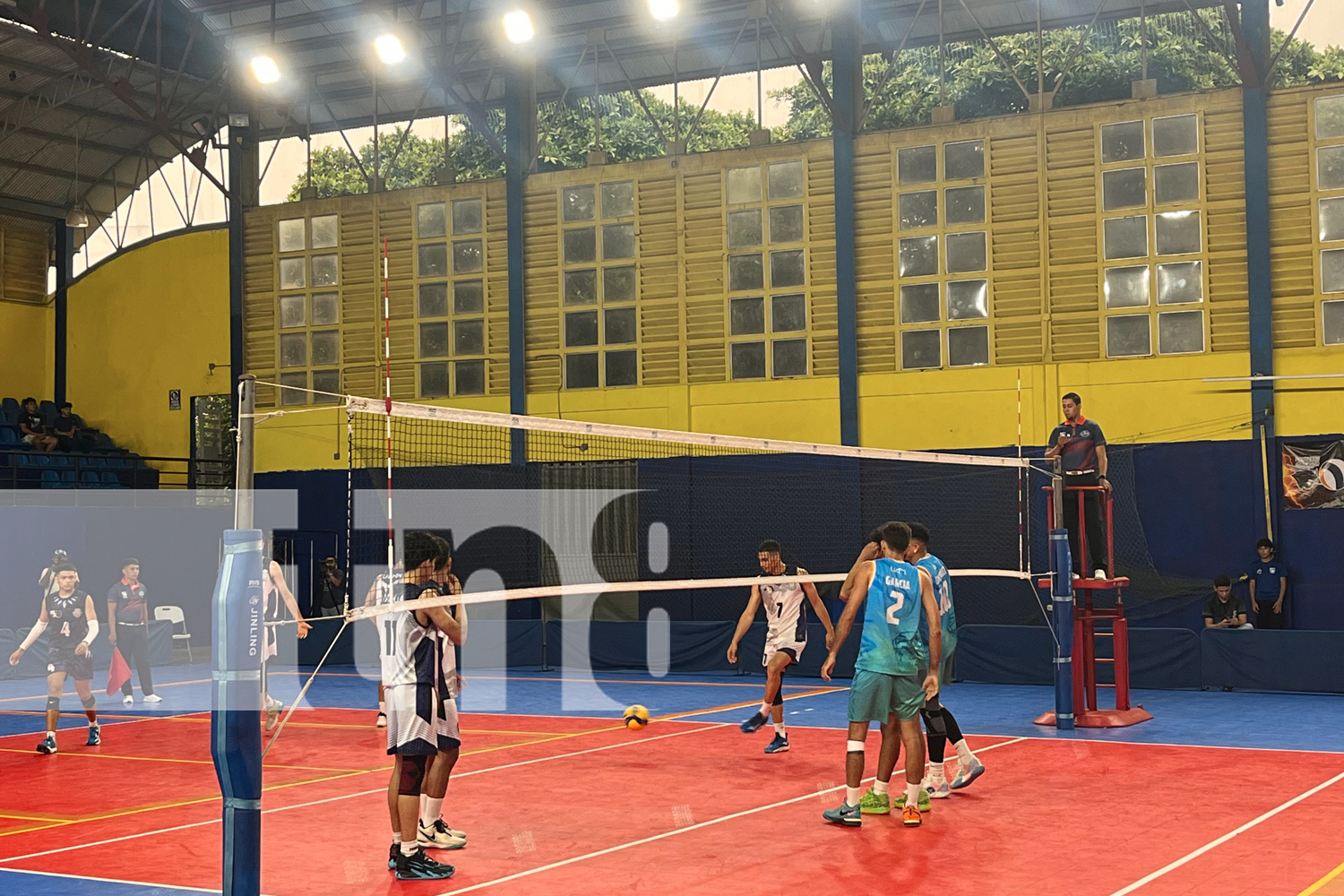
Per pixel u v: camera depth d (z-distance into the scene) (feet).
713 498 65.51
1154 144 59.36
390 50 66.39
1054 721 39.27
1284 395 56.44
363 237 73.61
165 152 82.53
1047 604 56.95
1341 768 30.89
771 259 65.57
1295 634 48.14
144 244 81.35
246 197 77.61
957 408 61.82
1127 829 23.66
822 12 66.69
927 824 24.23
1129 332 59.41
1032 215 61.21
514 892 19.49
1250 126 57.36
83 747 37.55
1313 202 56.59
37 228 83.56
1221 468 57.16
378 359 72.95
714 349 66.39
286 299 75.31
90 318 82.69
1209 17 67.87
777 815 25.39
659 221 67.77
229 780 16.78
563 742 37.14
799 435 64.54
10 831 24.90
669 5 61.82
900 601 24.27
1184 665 49.83
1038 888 19.26
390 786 21.42
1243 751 33.83
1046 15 65.46
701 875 20.40
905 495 62.18
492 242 70.85
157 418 80.69
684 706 46.50
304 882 20.35
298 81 77.46
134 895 19.56
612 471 67.41
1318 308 56.39
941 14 64.03
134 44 72.95
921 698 24.39
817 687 52.80
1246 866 20.59
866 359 63.62
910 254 63.10
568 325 69.21
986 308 61.82
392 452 71.67
